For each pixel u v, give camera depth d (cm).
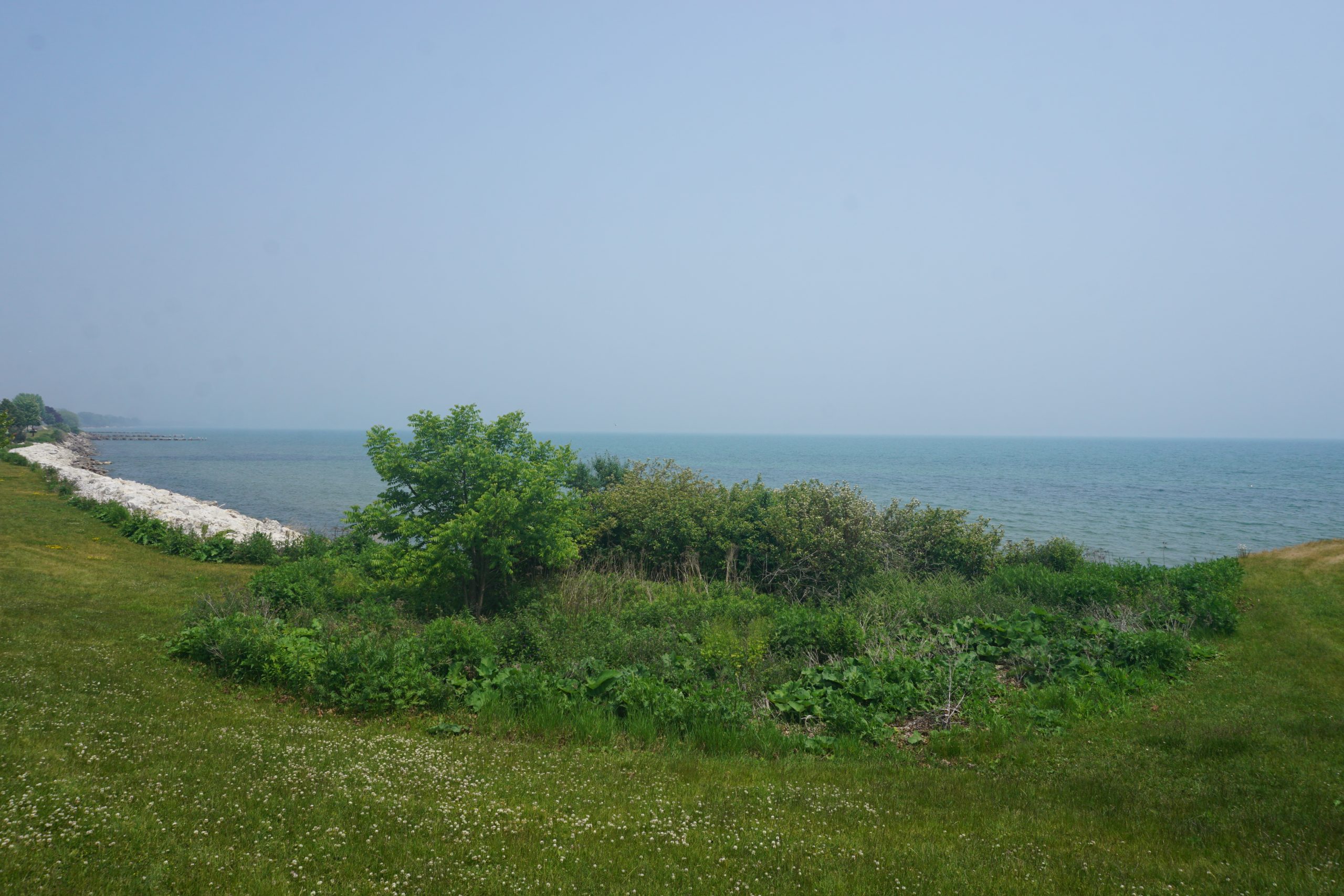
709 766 875
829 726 1049
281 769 734
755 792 776
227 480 7631
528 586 1814
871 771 880
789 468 10869
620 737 988
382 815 641
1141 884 569
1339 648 1345
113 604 1527
